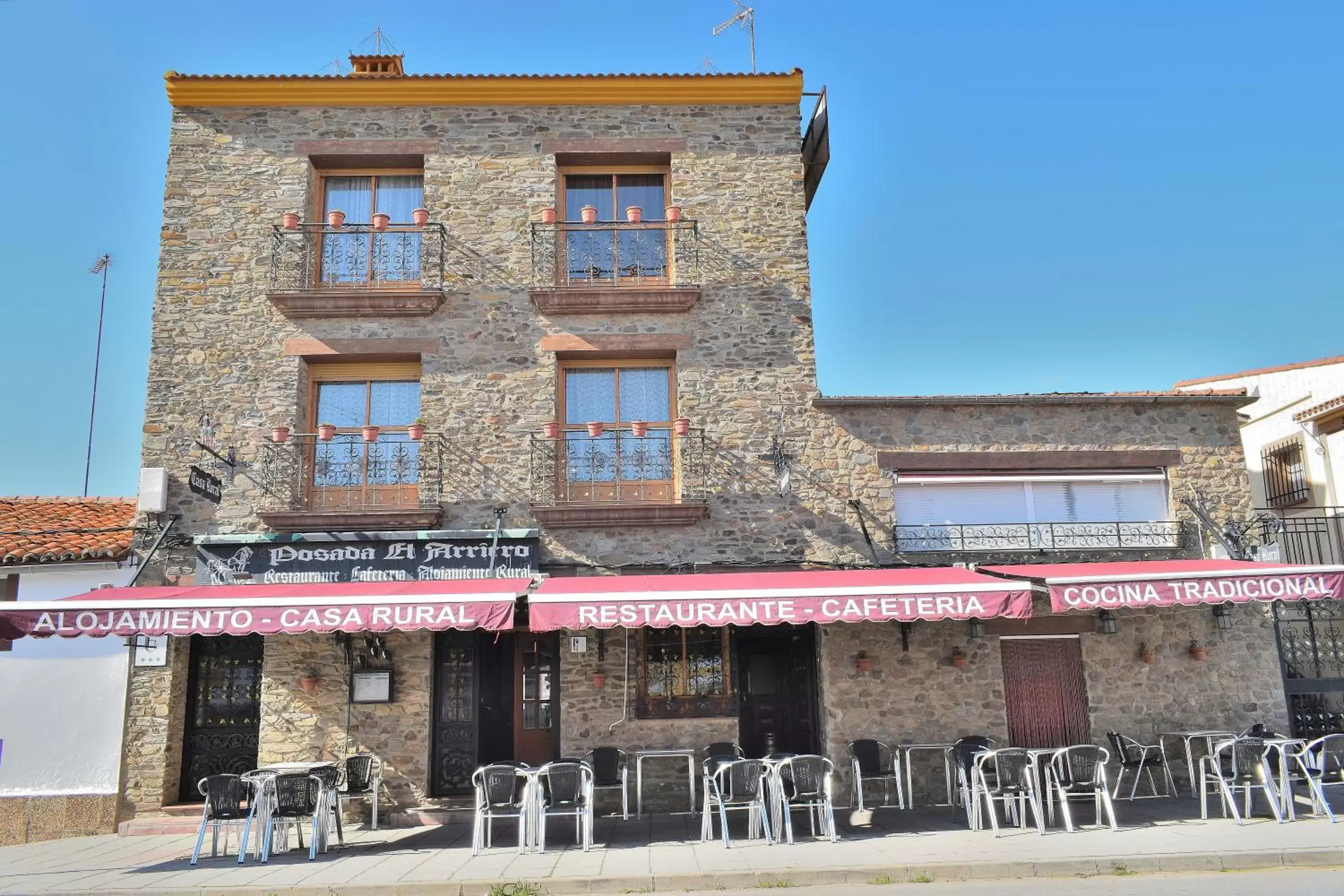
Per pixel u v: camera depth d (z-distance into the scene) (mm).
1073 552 15859
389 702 14938
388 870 11297
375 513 15156
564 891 10477
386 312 16109
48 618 11930
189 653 15539
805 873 10578
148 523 15227
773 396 16156
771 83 17141
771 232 16797
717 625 12172
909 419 16172
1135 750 14711
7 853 12914
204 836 12961
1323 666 16109
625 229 16844
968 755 13367
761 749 15531
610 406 16422
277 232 16250
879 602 12328
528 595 12328
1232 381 23875
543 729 15672
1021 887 9992
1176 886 9828
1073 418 16281
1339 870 10500
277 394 15906
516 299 16375
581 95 17062
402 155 16828
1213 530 15883
